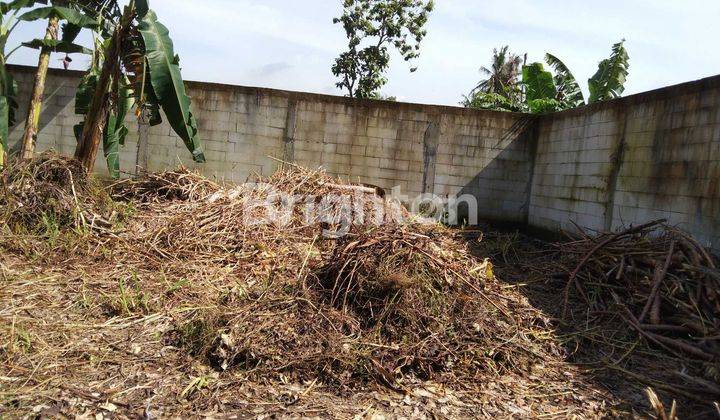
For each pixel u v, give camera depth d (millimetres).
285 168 8273
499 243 6867
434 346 3105
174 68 5621
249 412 2486
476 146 8422
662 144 5469
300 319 3240
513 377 3094
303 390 2732
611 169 6367
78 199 5062
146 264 4441
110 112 6645
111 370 2768
